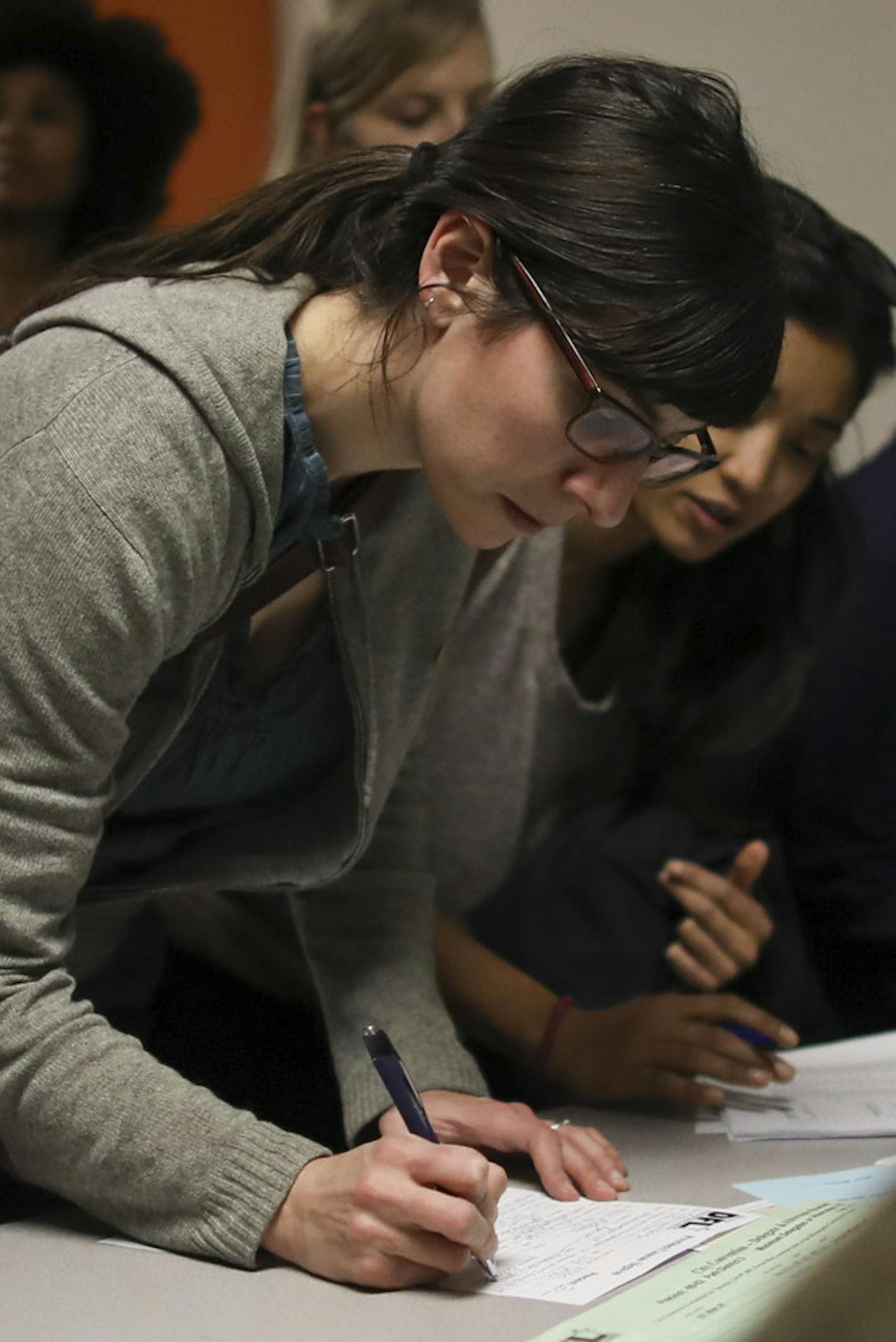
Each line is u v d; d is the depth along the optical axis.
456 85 2.00
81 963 1.45
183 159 1.99
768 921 1.78
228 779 1.34
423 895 1.54
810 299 1.94
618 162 1.02
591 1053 1.71
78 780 1.04
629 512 2.00
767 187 1.08
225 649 1.24
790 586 2.11
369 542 1.31
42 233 1.94
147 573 1.00
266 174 2.01
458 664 1.94
